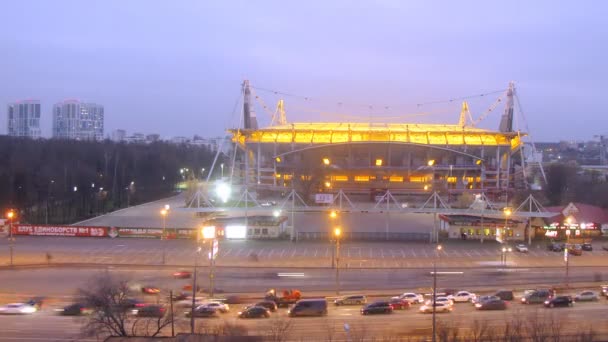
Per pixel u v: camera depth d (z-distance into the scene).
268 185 155.75
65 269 73.69
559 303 56.88
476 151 168.12
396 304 56.00
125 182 181.75
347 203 132.38
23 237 99.38
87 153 199.50
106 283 54.91
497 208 121.06
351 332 47.84
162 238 96.00
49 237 99.44
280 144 167.50
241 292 63.06
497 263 79.50
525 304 58.16
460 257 83.88
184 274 69.75
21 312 54.12
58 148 197.38
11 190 128.25
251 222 100.56
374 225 110.56
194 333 42.22
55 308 56.19
